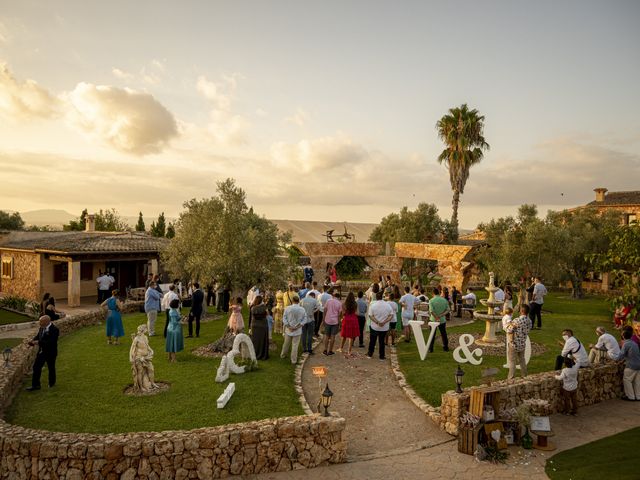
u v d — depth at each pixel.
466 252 26.22
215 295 24.08
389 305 13.45
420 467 7.45
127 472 6.85
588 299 30.78
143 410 8.99
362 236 52.12
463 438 7.98
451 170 36.88
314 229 51.56
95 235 32.75
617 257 8.83
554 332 17.30
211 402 9.42
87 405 9.25
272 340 15.36
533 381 9.67
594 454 7.71
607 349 11.08
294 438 7.46
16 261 30.11
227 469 7.17
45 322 10.29
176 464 6.99
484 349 14.26
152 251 29.81
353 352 14.21
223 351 13.35
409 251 28.97
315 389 10.90
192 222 17.95
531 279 24.92
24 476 6.88
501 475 7.19
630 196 42.97
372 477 7.13
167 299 16.09
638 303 8.38
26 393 9.97
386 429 8.92
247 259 17.62
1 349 15.84
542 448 8.10
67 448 6.81
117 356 13.18
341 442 7.64
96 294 30.94
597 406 10.42
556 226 28.09
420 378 11.44
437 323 13.46
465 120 35.91
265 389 10.30
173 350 12.39
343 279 32.62
